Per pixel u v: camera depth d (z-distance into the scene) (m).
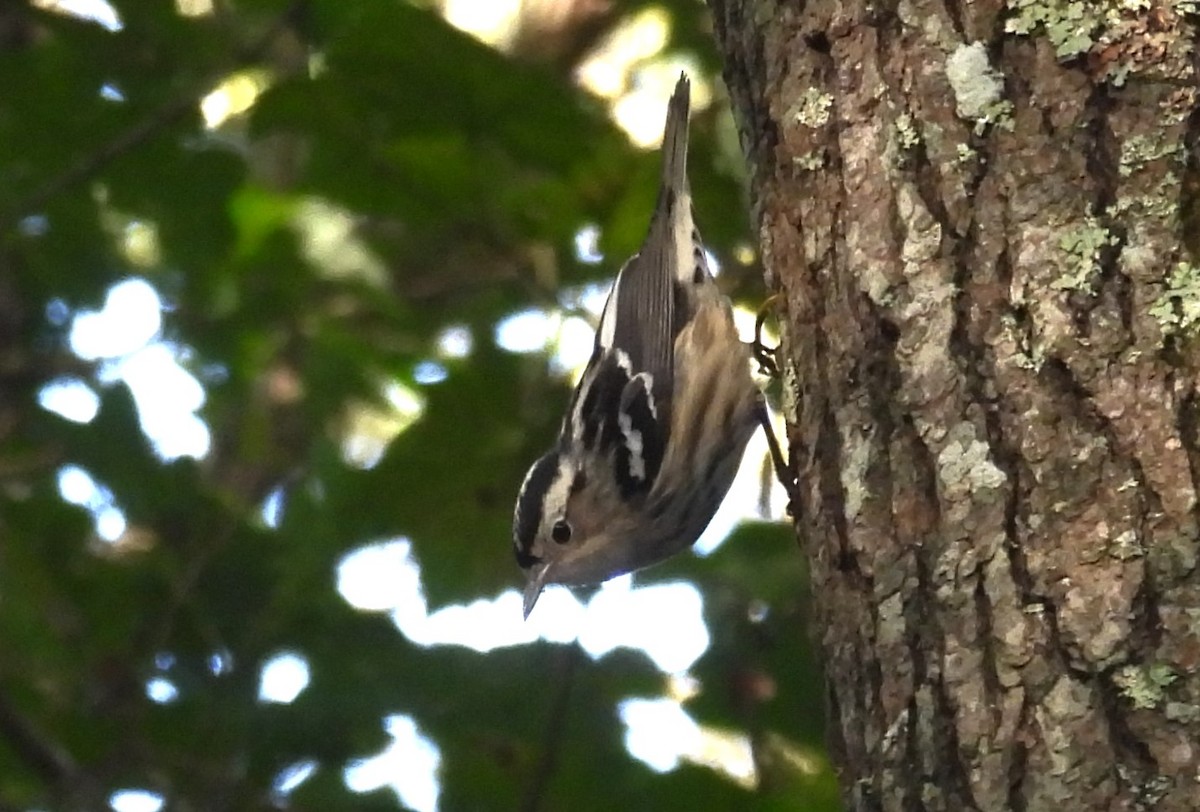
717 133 11.49
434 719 9.84
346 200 11.12
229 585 10.97
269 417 15.06
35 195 11.88
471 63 10.25
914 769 5.61
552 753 9.70
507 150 10.80
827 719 6.30
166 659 10.90
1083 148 5.80
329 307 13.61
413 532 10.94
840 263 6.45
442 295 13.34
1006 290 5.81
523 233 11.20
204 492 11.55
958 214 6.02
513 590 11.10
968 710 5.47
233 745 10.42
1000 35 6.09
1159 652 5.16
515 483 10.96
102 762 10.66
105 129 11.77
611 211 11.11
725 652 10.07
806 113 6.74
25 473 12.32
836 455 6.30
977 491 5.66
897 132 6.30
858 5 6.62
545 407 11.33
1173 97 5.70
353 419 14.45
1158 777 5.04
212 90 11.55
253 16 11.56
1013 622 5.45
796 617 10.13
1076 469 5.47
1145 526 5.30
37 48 11.55
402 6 10.03
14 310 13.77
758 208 7.12
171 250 12.96
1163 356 5.45
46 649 11.12
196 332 13.59
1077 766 5.18
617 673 10.06
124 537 12.01
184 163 12.16
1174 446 5.34
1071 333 5.61
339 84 10.49
